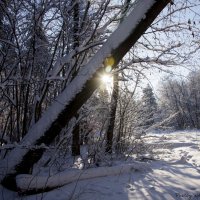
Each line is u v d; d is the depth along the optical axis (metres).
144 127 12.85
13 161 5.86
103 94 10.23
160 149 14.21
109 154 10.11
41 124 5.82
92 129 9.42
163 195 5.54
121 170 7.50
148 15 5.19
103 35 6.94
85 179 6.69
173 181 6.71
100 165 8.16
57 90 7.66
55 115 5.73
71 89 5.65
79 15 7.11
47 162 7.11
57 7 6.25
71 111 5.73
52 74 6.02
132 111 12.48
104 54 5.46
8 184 5.90
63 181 6.18
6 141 6.66
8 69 6.83
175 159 10.48
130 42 5.39
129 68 7.59
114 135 11.74
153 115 13.53
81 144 12.28
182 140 20.25
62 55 6.97
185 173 7.64
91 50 7.73
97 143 8.66
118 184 6.39
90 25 6.96
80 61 7.40
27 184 5.64
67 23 6.50
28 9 6.02
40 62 7.43
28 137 5.88
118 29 5.42
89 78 5.56
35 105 6.57
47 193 5.76
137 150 11.49
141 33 5.38
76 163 8.16
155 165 9.09
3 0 5.68
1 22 6.33
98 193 5.73
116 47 5.41
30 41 6.35
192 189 5.91
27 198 5.50
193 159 10.34
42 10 5.98
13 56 6.64
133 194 5.67
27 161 5.85
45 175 6.30
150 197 5.43
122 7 6.76
